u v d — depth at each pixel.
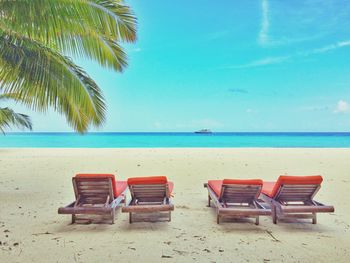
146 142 40.50
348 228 4.93
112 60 6.14
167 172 10.73
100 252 3.92
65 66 6.02
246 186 4.96
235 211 4.84
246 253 3.91
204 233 4.65
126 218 5.41
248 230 4.80
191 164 12.88
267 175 10.20
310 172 10.86
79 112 6.23
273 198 5.16
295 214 5.20
